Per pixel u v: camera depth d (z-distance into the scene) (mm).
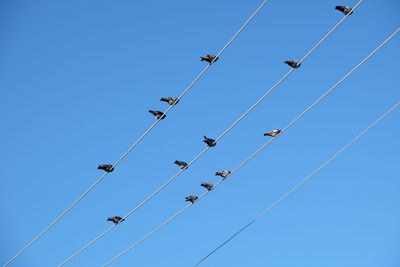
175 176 32062
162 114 30422
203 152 31219
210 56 28391
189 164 31672
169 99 30266
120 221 34344
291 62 27922
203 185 32406
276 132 30469
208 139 30812
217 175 32125
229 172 32000
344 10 26625
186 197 33000
